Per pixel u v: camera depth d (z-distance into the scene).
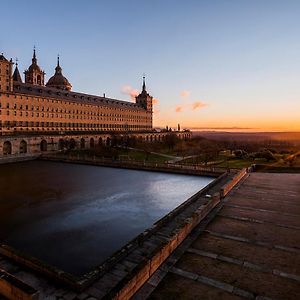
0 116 113.06
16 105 120.31
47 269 17.30
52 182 58.75
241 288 15.58
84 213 38.09
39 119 132.12
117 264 18.58
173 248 20.28
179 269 17.59
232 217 28.22
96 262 24.33
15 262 19.05
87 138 129.12
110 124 184.12
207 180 60.84
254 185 44.81
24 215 37.06
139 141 152.12
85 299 15.05
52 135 112.88
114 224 33.94
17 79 153.62
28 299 13.28
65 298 15.14
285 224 26.14
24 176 65.44
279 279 16.53
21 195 47.59
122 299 13.66
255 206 32.34
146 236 22.59
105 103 181.88
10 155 90.56
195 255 19.58
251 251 20.28
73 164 85.44
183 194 49.00
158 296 14.83
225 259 19.00
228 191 39.94
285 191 40.31
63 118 146.38
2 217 36.19
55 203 42.88
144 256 19.72
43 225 33.38
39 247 27.34
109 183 57.88
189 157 103.00
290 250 20.50
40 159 94.81
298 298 14.70
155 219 35.88
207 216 28.56
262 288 15.59
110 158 96.56
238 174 49.78
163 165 72.00
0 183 57.34
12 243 28.31
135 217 36.62
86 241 28.80
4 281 14.54
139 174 68.44
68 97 153.25
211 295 14.93
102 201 44.16
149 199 45.59
